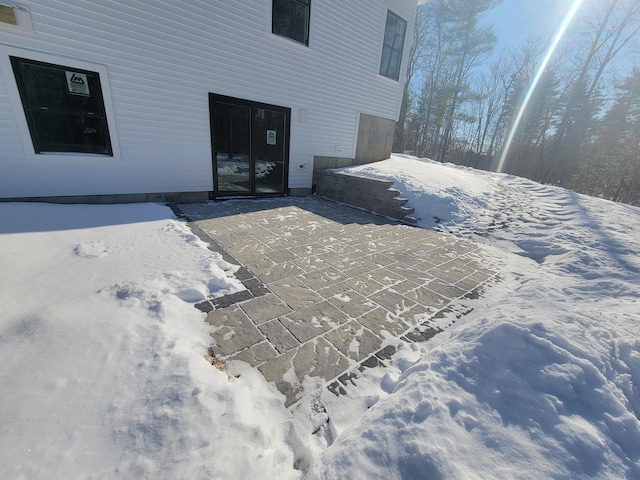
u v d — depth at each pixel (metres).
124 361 1.76
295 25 6.87
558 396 1.51
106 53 4.77
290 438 1.54
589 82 20.69
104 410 1.44
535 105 23.31
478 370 1.72
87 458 1.21
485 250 5.01
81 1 4.42
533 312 2.34
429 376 1.71
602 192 17.34
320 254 4.19
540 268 4.30
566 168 20.41
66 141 4.84
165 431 1.35
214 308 2.65
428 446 1.27
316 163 8.43
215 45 5.77
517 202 7.62
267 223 5.41
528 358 1.75
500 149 25.16
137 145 5.43
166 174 5.89
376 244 4.84
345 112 8.63
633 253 4.50
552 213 6.79
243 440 1.39
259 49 6.38
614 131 19.31
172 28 5.25
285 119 7.34
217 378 1.75
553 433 1.33
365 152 9.73
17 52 4.15
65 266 3.01
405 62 9.86
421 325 2.68
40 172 4.68
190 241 4.01
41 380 1.57
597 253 4.51
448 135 25.08
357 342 2.37
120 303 2.35
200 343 2.18
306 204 7.27
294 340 2.33
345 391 1.89
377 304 2.98
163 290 2.65
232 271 3.41
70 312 2.16
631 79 19.00
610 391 1.54
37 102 4.48
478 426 1.38
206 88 5.89
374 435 1.38
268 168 7.49
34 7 4.12
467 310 3.00
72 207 4.82
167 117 5.61
